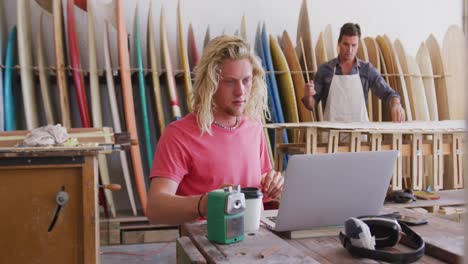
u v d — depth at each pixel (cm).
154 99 387
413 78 441
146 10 425
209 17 445
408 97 438
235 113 143
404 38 502
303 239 115
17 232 185
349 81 382
